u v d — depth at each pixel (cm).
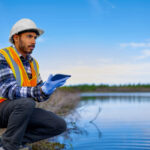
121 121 609
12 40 245
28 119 219
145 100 1630
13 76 223
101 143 364
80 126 521
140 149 327
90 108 975
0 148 215
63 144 360
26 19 238
